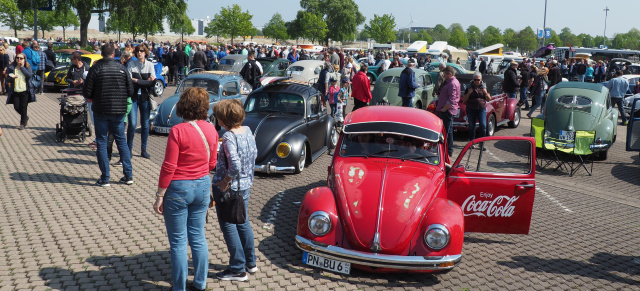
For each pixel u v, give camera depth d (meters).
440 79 13.30
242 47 41.72
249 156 4.62
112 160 9.42
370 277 5.17
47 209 6.69
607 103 11.66
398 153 6.20
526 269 5.57
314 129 9.86
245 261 5.00
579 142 10.40
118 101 7.50
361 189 5.44
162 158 9.84
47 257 5.23
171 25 47.06
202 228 4.52
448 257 4.95
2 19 75.38
